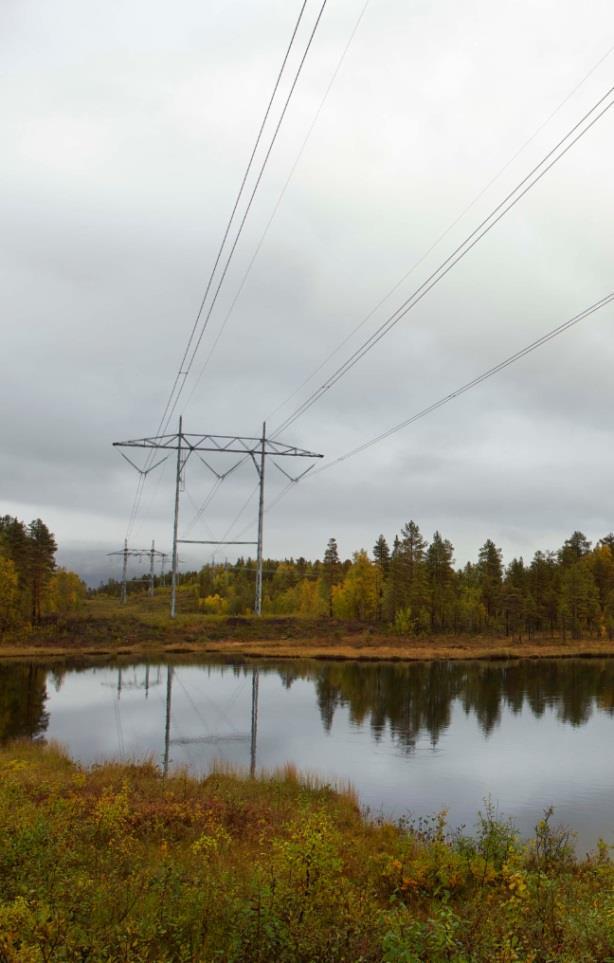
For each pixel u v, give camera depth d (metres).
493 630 120.06
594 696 53.69
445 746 34.00
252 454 59.75
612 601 124.25
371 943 7.07
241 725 39.28
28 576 100.75
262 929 7.25
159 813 15.25
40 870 8.66
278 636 98.69
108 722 39.78
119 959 6.32
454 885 11.56
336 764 29.45
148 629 96.75
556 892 9.60
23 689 54.59
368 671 71.44
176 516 76.38
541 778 27.30
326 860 8.99
